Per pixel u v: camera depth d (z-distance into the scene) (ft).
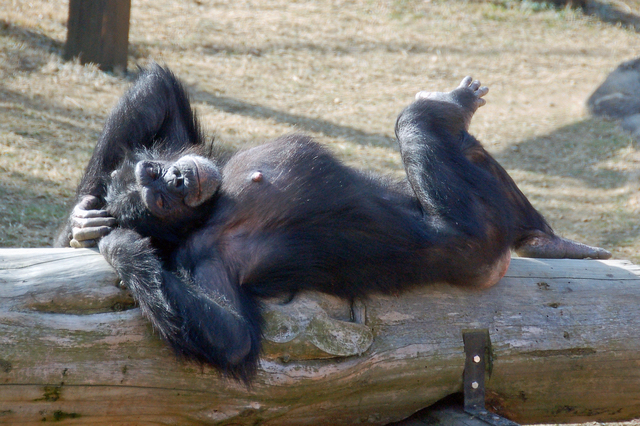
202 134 28.99
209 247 22.53
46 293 19.47
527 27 95.76
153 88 27.02
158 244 23.43
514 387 23.27
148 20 80.74
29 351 18.49
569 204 51.83
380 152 57.21
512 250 28.43
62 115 54.49
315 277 22.82
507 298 23.68
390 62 80.43
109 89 61.11
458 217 23.77
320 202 23.00
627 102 70.03
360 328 21.56
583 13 102.12
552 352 22.95
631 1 108.06
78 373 18.83
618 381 23.49
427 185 24.25
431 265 23.56
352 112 66.08
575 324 23.32
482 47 87.97
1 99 54.65
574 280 24.48
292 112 63.93
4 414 18.37
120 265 20.13
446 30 91.91
